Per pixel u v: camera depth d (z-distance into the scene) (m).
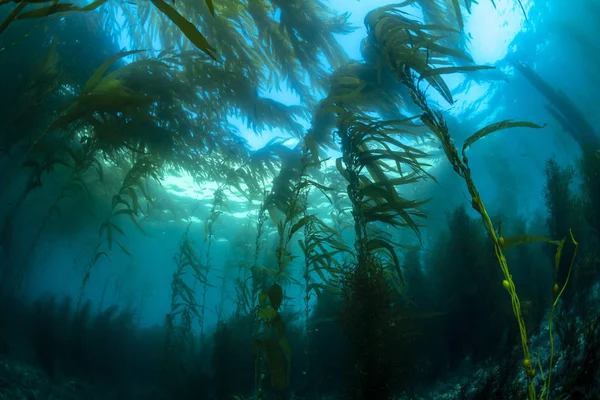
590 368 4.50
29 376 6.82
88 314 8.91
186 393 7.79
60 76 9.42
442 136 1.70
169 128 9.78
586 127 16.48
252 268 7.98
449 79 12.06
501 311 7.66
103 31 9.69
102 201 15.88
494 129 1.57
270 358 3.14
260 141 11.46
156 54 10.35
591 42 16.17
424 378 7.27
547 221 8.38
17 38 8.79
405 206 5.70
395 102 7.88
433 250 9.95
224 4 8.45
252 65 9.50
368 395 4.00
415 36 5.80
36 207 13.16
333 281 5.74
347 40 8.84
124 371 8.84
